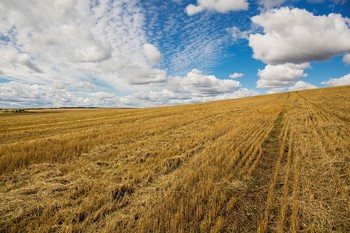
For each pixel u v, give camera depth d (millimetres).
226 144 9938
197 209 4543
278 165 7309
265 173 6910
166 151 9453
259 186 6043
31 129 17828
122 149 10250
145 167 7500
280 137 11602
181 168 7500
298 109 24297
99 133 14352
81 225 4262
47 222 4371
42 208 4918
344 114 18109
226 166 7195
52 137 13078
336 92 50094
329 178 6340
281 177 6531
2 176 6961
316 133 11922
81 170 7461
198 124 17625
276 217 4598
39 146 10469
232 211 4840
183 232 4020
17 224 4340
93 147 10711
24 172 7324
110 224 4215
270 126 14672
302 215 4645
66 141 11750
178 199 5129
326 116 17906
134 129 15742
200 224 4223
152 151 9484
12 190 5863
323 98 36906
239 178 6520
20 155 8516
